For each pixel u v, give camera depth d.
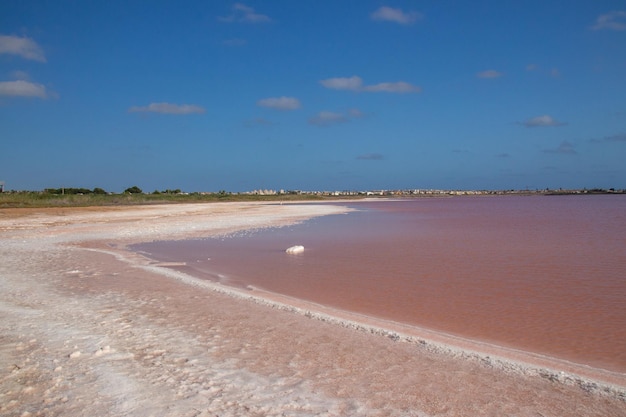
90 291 12.20
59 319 9.34
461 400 5.89
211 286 12.98
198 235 28.34
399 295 12.36
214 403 5.66
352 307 11.17
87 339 8.02
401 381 6.46
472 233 29.28
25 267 16.06
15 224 33.78
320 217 47.59
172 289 12.56
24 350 7.43
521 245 22.70
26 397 5.75
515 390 6.22
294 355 7.44
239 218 43.56
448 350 7.79
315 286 13.54
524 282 13.95
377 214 54.41
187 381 6.30
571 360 7.72
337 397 5.91
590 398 6.01
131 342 7.93
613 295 12.22
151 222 36.91
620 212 57.03
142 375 6.48
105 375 6.45
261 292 12.74
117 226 33.19
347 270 16.12
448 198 166.62
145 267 16.28
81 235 27.19
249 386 6.19
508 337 8.90
